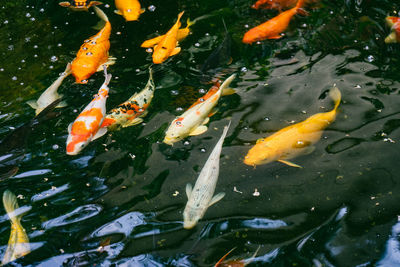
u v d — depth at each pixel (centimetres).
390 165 290
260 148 295
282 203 273
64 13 480
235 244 252
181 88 366
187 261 245
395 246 245
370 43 404
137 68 393
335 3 460
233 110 341
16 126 346
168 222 267
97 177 299
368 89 351
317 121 314
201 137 321
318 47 405
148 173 299
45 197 287
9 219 276
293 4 463
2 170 306
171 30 407
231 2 480
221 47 395
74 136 308
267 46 410
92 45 398
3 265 249
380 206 267
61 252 254
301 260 242
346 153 300
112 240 259
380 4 457
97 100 334
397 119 321
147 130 330
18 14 488
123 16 468
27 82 392
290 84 363
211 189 274
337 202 271
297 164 295
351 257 242
